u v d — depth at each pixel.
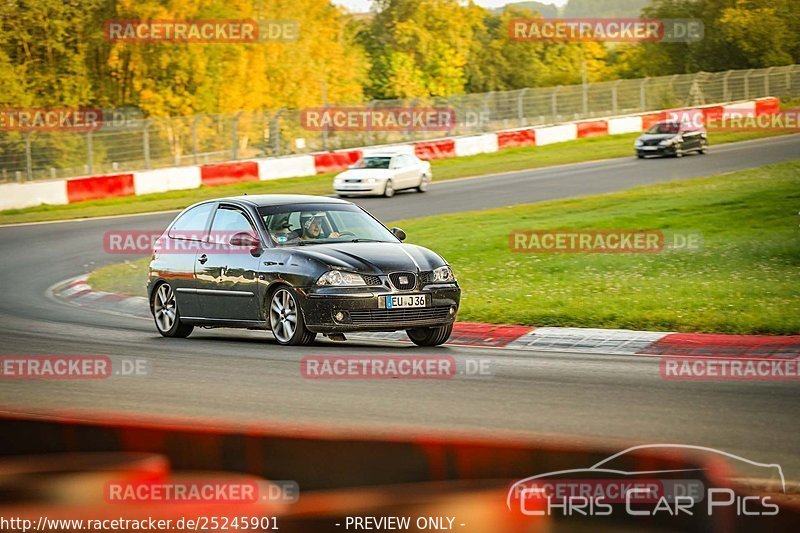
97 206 108.75
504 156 146.25
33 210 107.12
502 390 27.44
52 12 171.00
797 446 20.62
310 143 145.12
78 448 19.12
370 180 105.56
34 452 18.56
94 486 13.66
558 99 171.88
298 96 188.50
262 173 125.75
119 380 30.55
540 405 25.23
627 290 47.19
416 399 26.31
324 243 38.22
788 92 193.88
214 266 39.06
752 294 44.31
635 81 180.62
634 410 24.45
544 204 89.81
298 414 24.59
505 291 49.03
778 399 25.77
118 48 165.25
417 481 15.12
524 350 35.84
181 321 40.59
